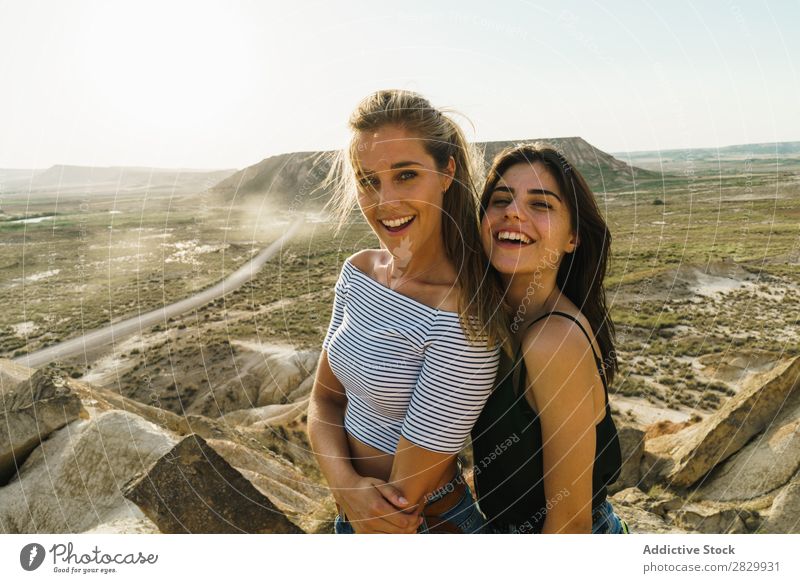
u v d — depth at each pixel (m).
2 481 4.92
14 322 27.02
